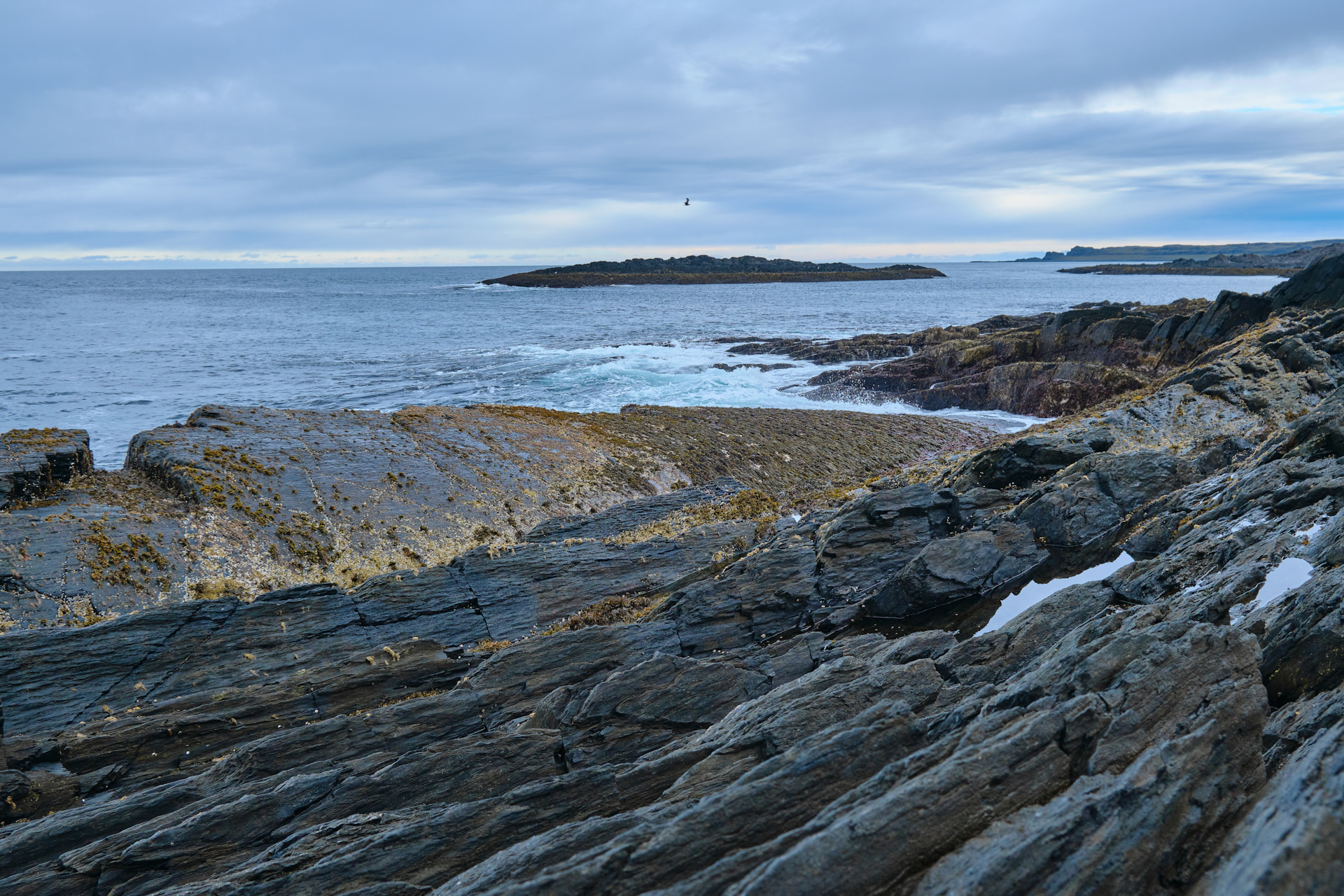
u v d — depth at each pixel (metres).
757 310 165.38
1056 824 6.79
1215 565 15.08
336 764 12.61
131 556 20.45
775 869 6.71
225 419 29.80
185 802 11.53
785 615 19.47
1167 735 8.04
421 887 8.60
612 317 147.62
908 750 8.95
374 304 197.75
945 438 45.97
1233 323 55.09
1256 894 5.81
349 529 25.05
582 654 16.53
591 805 9.69
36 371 75.25
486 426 35.06
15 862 10.25
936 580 19.33
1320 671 9.68
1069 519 21.62
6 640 15.19
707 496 30.41
